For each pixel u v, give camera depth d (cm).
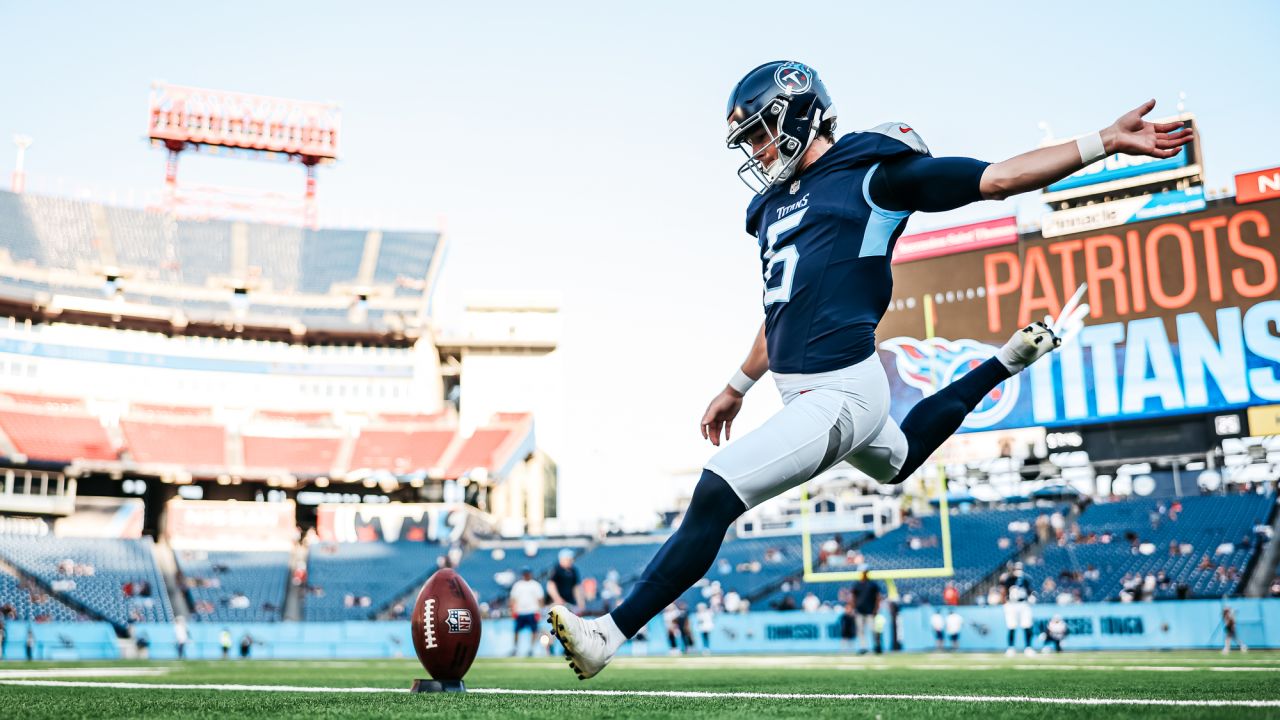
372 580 3772
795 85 283
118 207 4997
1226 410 2175
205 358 4697
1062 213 2348
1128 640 2047
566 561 1393
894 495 2750
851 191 276
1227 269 2198
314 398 4769
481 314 5197
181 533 3903
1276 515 2645
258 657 2881
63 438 4081
